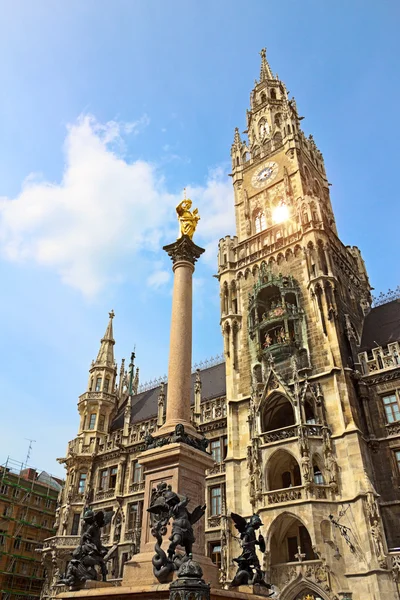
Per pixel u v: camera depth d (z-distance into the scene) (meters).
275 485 35.06
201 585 11.01
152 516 17.17
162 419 47.09
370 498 29.08
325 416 34.06
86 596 14.47
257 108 61.75
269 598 17.62
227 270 47.28
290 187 48.72
